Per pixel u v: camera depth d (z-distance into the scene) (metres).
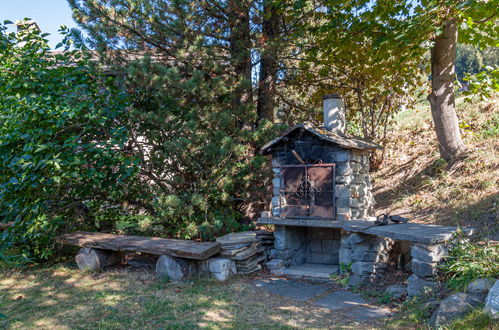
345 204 6.27
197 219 7.63
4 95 6.83
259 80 9.14
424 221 7.14
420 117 12.35
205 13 7.97
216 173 7.52
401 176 9.49
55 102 6.53
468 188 7.60
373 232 5.29
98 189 7.91
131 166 7.33
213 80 7.57
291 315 4.68
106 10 7.68
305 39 8.31
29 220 6.51
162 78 7.03
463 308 3.83
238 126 8.38
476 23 8.38
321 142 6.59
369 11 8.56
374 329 4.09
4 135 6.17
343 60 9.59
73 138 6.39
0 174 6.42
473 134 9.37
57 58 7.27
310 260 7.54
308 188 6.57
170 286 5.93
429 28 7.45
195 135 7.16
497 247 4.81
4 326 4.57
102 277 6.57
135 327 4.43
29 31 7.53
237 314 4.75
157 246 6.39
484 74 9.09
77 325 4.54
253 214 8.84
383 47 8.48
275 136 7.68
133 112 7.07
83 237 7.29
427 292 4.49
